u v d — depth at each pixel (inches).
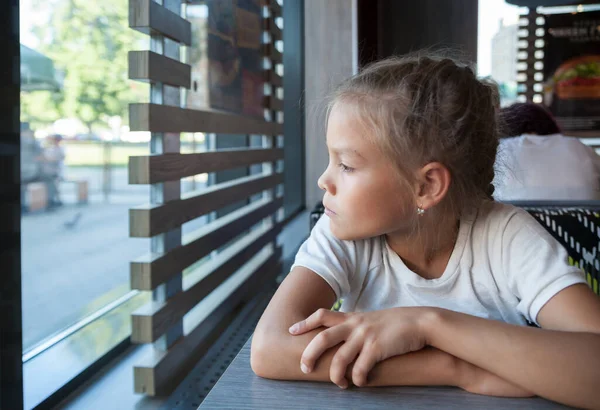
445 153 26.6
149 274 60.6
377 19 156.1
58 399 59.2
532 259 28.5
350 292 31.4
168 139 65.8
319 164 180.1
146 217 60.2
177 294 69.9
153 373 62.1
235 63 95.8
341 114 26.8
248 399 20.1
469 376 21.4
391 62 29.1
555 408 20.2
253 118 106.6
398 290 30.8
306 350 21.9
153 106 59.7
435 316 22.5
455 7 154.1
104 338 74.7
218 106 87.4
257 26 109.3
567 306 26.4
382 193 26.4
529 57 163.2
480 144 28.8
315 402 19.9
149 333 61.5
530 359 20.9
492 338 21.5
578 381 20.5
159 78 61.4
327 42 168.4
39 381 59.9
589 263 44.1
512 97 165.2
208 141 108.4
